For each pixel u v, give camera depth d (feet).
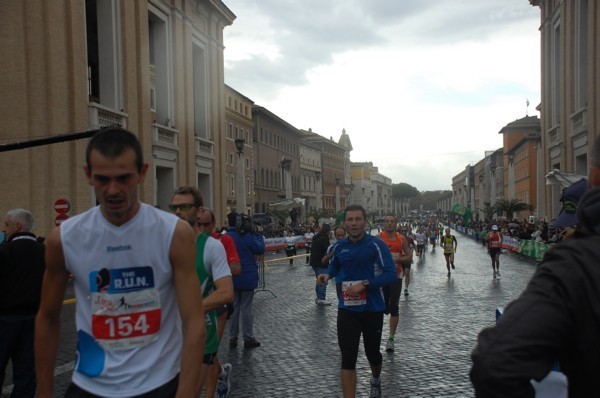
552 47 120.67
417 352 29.07
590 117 89.81
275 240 135.13
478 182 423.64
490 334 5.58
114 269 8.57
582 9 98.94
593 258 5.56
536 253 93.81
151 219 8.72
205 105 122.83
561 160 109.19
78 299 8.81
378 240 19.76
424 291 56.18
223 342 32.53
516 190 273.33
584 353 5.39
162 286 8.77
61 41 72.33
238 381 24.21
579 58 99.86
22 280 18.37
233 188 188.85
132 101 89.71
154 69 105.09
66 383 24.20
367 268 19.42
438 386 22.90
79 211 73.77
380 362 20.48
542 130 128.98
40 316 9.08
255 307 46.60
